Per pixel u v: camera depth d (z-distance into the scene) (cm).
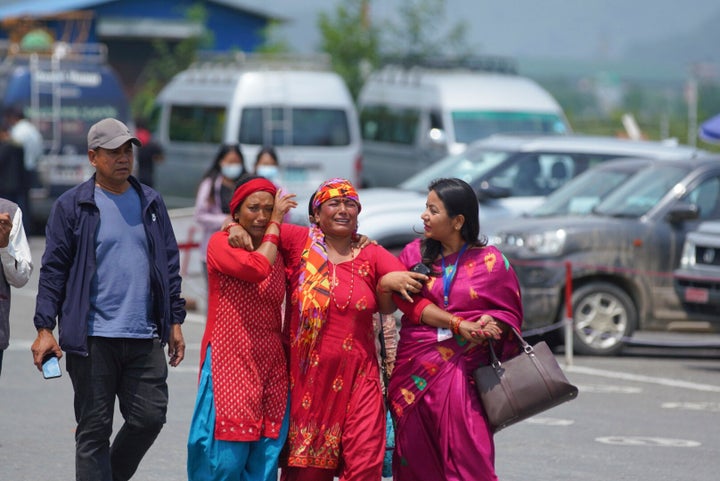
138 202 1541
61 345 1497
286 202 1460
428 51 8281
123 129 1517
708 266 3042
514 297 1463
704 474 1900
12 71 5381
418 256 1480
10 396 2408
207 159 5744
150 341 1529
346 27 8319
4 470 1850
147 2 9625
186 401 2378
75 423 2180
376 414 1445
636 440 2141
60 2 9806
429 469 1469
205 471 1447
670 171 3216
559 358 3042
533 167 3709
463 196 1450
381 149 6069
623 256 3059
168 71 9094
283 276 1463
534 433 2184
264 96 5500
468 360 1462
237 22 10038
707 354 3225
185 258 3978
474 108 5431
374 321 1548
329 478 1461
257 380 1436
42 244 5028
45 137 5384
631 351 3228
